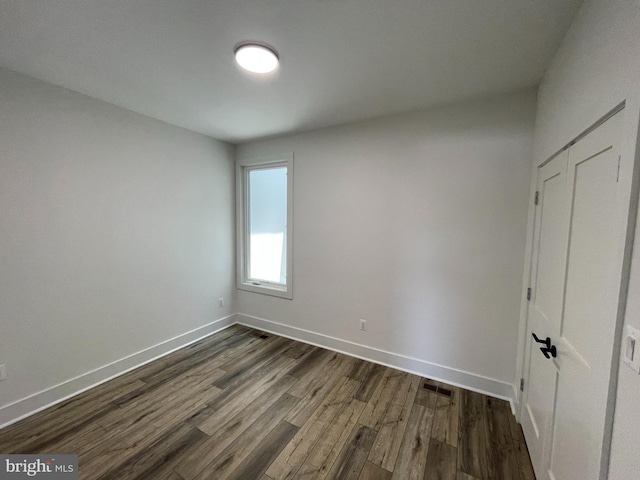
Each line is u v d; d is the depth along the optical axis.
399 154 2.47
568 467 1.10
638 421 0.68
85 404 2.04
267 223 3.55
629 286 0.75
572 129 1.21
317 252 2.99
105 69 1.75
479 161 2.15
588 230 1.03
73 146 2.08
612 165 0.87
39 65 1.71
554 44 1.43
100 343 2.32
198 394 2.19
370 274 2.70
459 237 2.27
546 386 1.41
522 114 1.99
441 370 2.40
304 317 3.15
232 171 3.52
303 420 1.91
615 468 0.77
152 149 2.62
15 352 1.86
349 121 2.64
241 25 1.33
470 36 1.40
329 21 1.29
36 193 1.91
